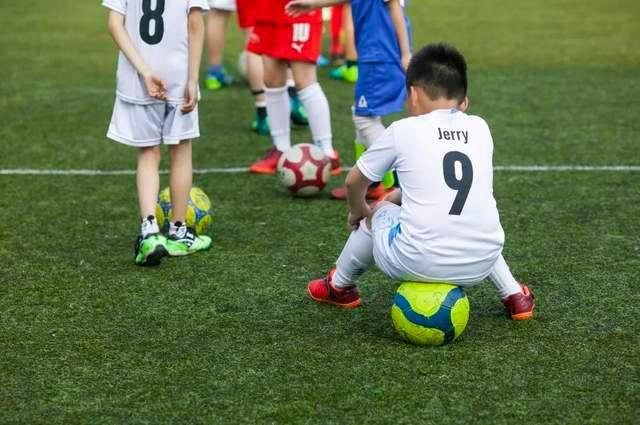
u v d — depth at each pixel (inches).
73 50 925.8
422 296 316.2
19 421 274.2
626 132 623.2
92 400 286.4
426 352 318.0
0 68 844.0
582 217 462.0
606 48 919.0
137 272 394.9
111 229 451.2
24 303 361.7
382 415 275.6
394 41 485.1
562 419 273.1
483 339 328.2
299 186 494.0
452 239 312.7
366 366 307.6
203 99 747.4
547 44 945.5
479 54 901.2
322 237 438.9
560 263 402.0
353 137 629.6
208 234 442.9
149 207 405.4
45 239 435.2
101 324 342.6
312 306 359.6
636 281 380.5
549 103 707.4
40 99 732.0
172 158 415.2
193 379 299.6
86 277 389.1
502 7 1197.7
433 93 328.5
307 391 290.7
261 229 450.6
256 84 630.5
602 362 309.9
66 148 598.5
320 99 542.6
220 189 518.0
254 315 350.9
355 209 339.6
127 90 400.5
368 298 367.2
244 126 663.1
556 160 561.6
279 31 532.1
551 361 310.7
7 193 504.7
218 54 780.0
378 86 488.1
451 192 314.2
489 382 295.9
